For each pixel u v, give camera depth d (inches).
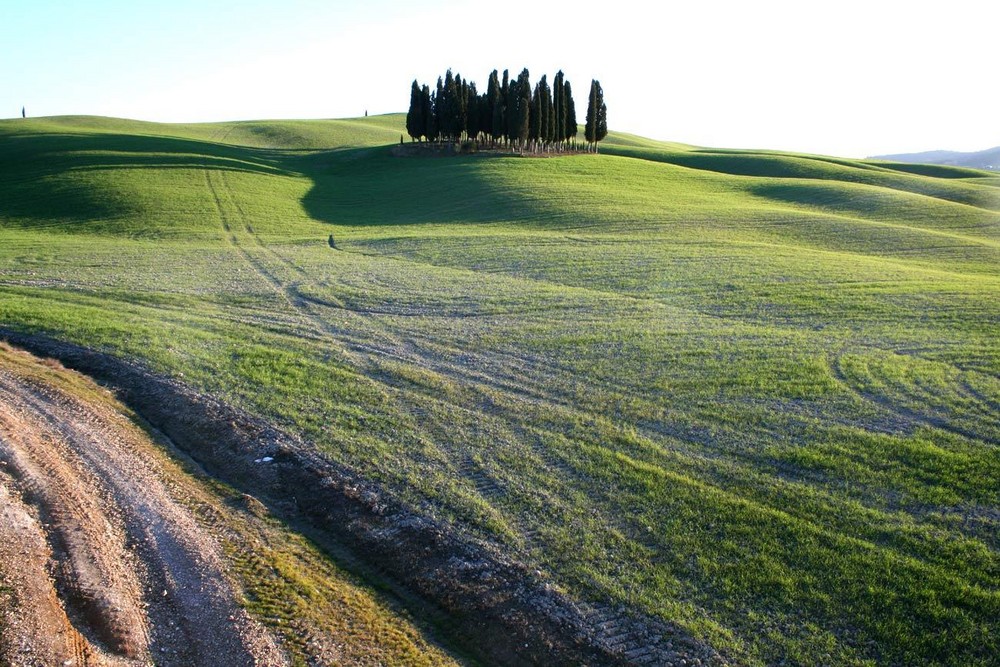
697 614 451.8
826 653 418.3
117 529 529.7
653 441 684.7
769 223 1945.1
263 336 1037.8
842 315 1106.7
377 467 633.6
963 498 567.2
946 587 463.2
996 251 1643.7
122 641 409.4
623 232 1863.9
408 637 442.0
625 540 527.2
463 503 574.6
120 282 1362.0
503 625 449.4
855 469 616.7
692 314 1133.7
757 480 604.1
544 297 1250.6
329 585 485.1
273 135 4707.2
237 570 490.0
